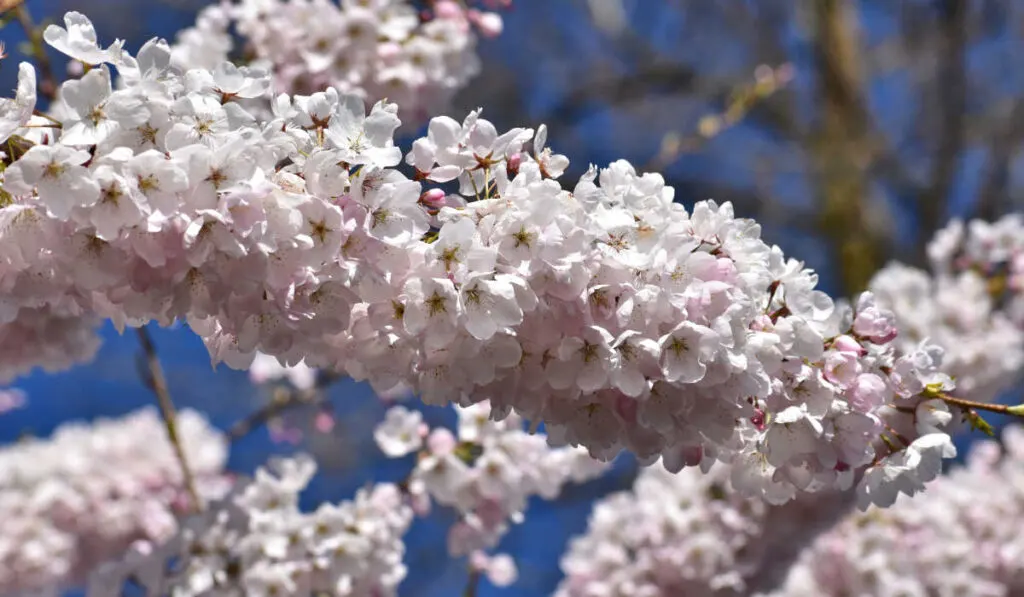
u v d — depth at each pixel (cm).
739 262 183
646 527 416
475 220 174
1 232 162
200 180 157
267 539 307
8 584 457
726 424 180
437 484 321
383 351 186
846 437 185
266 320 175
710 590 417
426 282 167
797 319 184
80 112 156
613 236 175
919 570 443
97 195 151
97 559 484
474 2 406
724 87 1019
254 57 377
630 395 170
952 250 484
